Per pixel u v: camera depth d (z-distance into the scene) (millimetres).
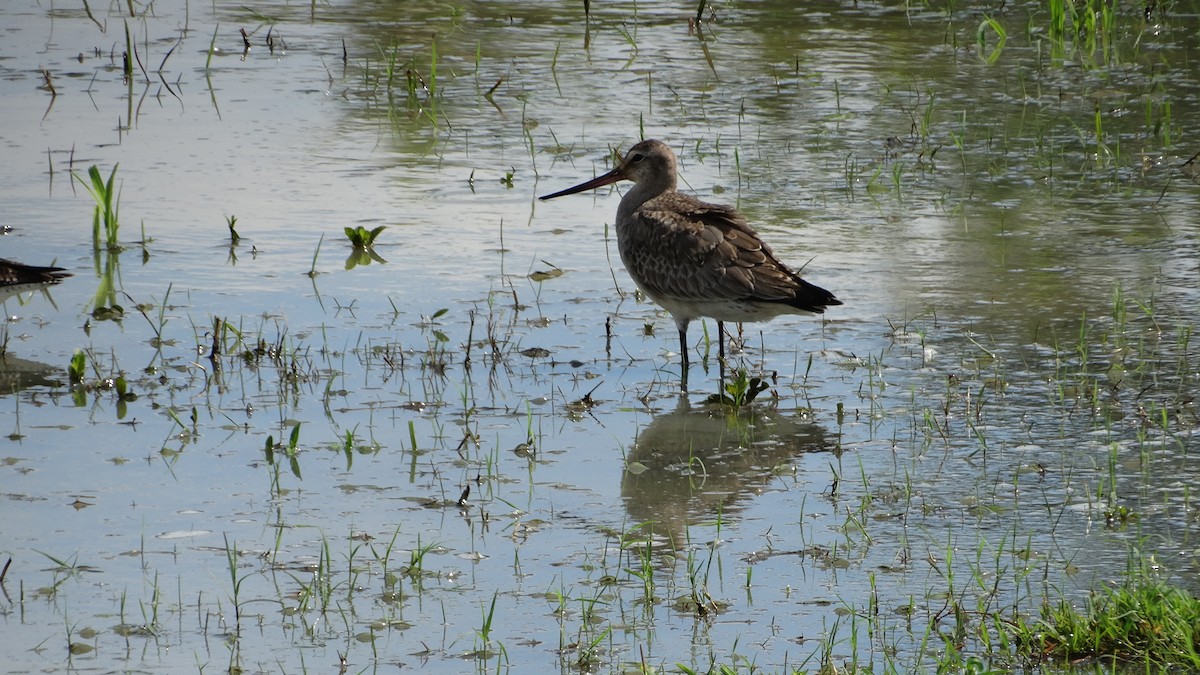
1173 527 10172
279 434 11906
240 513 10508
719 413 12500
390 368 13297
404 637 8883
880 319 14484
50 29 26516
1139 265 15836
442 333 14102
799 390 12945
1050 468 11227
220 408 12422
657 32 26344
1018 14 27406
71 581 9500
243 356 13531
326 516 10492
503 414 12445
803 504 10719
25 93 22391
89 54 24812
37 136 20328
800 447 11797
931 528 10312
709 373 13453
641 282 13953
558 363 13578
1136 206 17875
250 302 14828
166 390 12758
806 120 21391
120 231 16844
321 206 17812
